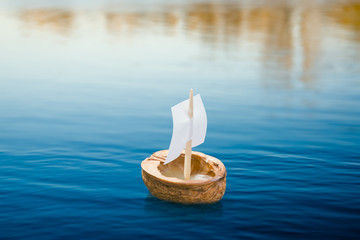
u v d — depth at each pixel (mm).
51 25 20656
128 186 4457
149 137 6441
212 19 22859
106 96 9312
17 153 5566
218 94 9367
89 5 30875
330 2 33688
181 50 14703
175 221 3701
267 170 4926
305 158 5320
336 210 3934
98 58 13594
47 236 3461
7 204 4008
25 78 11008
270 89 9750
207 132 6676
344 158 5309
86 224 3652
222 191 3973
